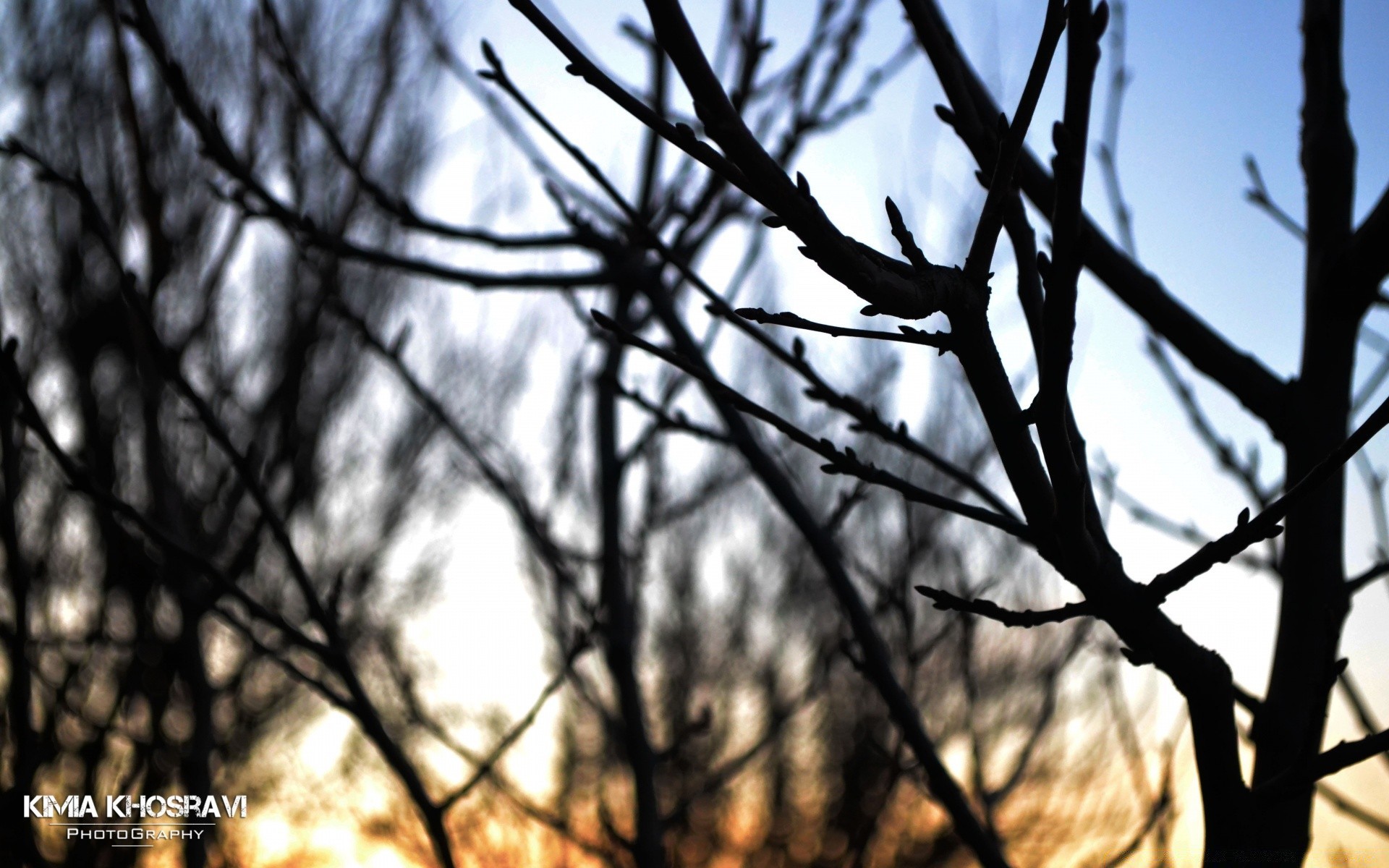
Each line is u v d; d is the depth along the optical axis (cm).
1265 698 170
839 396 169
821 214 88
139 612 241
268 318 523
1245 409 185
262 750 487
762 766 779
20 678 179
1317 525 172
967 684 251
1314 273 186
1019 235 132
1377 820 214
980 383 102
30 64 510
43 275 437
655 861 223
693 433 222
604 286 246
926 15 134
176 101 202
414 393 269
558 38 91
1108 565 116
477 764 273
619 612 247
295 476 292
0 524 177
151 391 213
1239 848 128
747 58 218
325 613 190
